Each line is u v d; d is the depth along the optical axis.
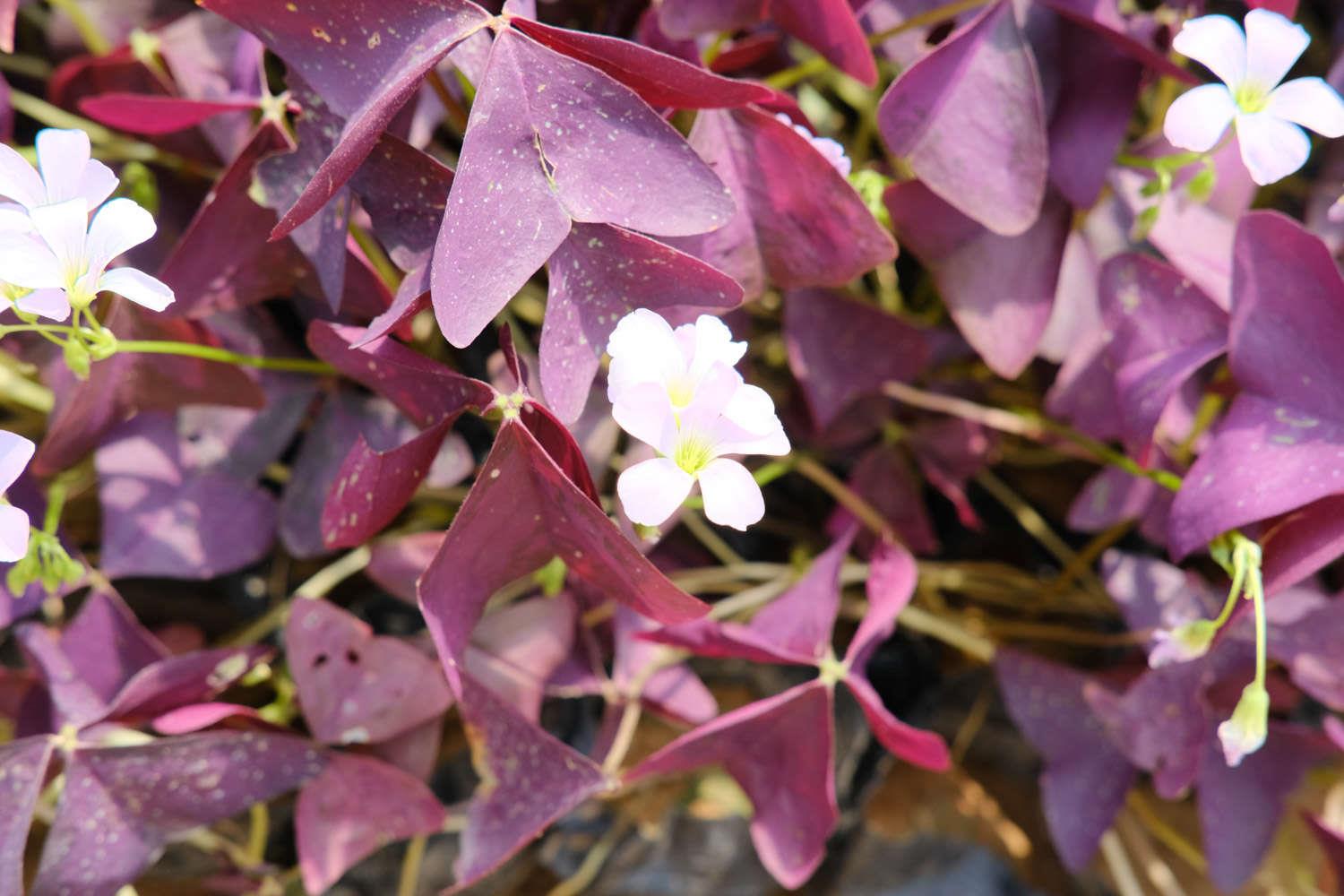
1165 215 0.36
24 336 0.35
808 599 0.36
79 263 0.30
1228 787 0.36
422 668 0.35
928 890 0.39
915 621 0.39
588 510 0.31
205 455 0.37
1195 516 0.33
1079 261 0.37
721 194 0.31
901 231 0.36
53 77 0.38
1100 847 0.40
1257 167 0.32
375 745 0.36
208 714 0.35
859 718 0.39
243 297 0.35
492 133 0.30
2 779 0.33
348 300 0.35
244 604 0.39
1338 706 0.36
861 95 0.40
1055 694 0.37
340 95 0.31
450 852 0.39
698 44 0.36
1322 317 0.33
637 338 0.30
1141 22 0.36
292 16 0.31
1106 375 0.36
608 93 0.31
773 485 0.41
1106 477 0.37
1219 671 0.36
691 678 0.37
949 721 0.41
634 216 0.31
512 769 0.34
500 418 0.32
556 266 0.31
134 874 0.34
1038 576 0.41
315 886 0.35
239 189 0.33
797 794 0.36
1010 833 0.40
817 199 0.33
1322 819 0.38
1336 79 0.37
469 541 0.32
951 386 0.39
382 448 0.36
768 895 0.39
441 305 0.30
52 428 0.34
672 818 0.40
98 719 0.34
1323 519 0.33
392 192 0.32
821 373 0.37
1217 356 0.35
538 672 0.36
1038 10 0.35
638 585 0.32
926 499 0.41
